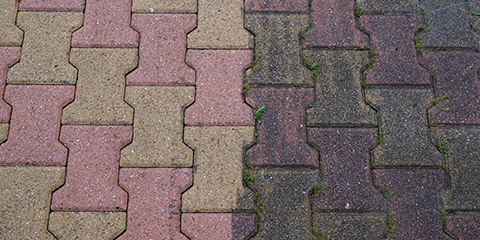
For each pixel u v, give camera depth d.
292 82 2.11
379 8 2.24
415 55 2.17
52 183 1.93
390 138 2.05
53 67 2.08
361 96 2.11
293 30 2.20
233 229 1.91
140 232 1.89
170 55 2.12
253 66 2.13
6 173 1.94
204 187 1.95
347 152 2.02
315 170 2.00
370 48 2.18
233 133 2.03
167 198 1.93
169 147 2.00
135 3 2.20
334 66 2.14
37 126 2.00
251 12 2.22
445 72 2.16
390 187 1.98
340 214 1.94
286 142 2.03
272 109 2.07
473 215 1.96
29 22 2.15
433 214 1.95
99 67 2.09
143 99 2.05
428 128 2.07
